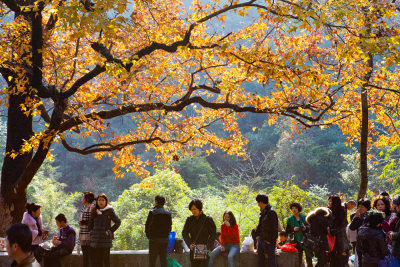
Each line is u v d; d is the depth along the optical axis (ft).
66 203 159.02
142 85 40.09
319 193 134.21
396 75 41.81
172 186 98.99
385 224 28.40
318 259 30.66
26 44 35.42
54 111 32.65
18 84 31.91
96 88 41.57
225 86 36.76
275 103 38.83
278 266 33.32
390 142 47.11
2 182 39.04
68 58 35.06
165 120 40.45
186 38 32.83
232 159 213.05
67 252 30.81
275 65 31.89
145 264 33.55
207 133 45.06
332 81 32.01
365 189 40.22
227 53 33.19
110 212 30.12
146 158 205.77
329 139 215.51
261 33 39.29
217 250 32.45
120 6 25.09
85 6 26.27
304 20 28.35
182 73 42.70
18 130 39.55
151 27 37.45
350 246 37.47
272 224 30.60
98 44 31.53
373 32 29.12
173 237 33.42
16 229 11.48
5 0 30.76
